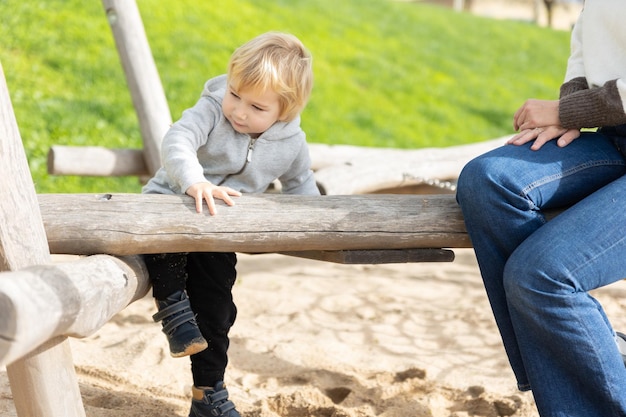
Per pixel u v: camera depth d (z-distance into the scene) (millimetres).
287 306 4391
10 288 1571
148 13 9695
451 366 3617
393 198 2430
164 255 2344
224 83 2590
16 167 1904
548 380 2102
